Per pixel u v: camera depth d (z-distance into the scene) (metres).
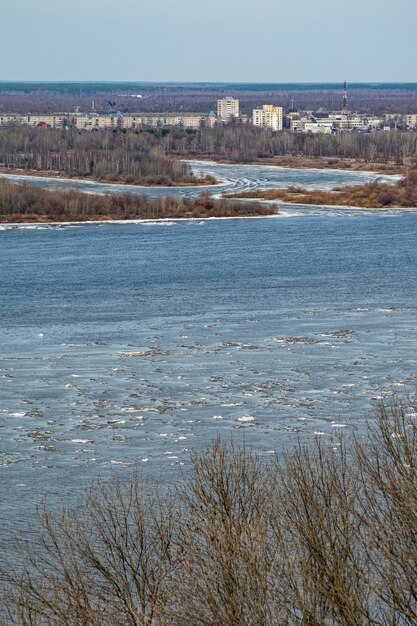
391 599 16.34
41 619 16.58
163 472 37.28
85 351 64.00
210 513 17.23
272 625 15.13
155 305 84.06
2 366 59.28
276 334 68.75
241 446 40.31
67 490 35.41
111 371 57.47
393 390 50.84
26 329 73.19
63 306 84.69
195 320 75.81
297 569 16.53
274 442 41.09
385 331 68.62
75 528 23.22
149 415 47.19
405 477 17.81
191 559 16.69
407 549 16.84
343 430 42.72
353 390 51.31
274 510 17.98
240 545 16.30
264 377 55.09
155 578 17.19
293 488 18.41
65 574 17.31
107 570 18.09
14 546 28.31
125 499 30.98
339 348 62.97
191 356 61.56
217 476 19.17
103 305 85.06
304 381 53.78
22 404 49.78
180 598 16.17
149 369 57.84
